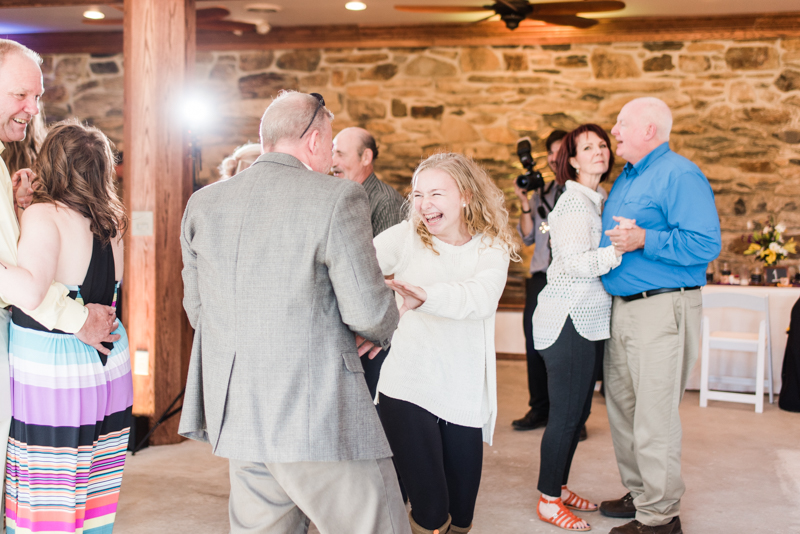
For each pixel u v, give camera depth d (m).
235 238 1.47
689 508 2.87
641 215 2.50
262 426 1.45
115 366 2.00
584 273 2.47
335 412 1.45
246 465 1.54
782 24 5.99
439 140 6.57
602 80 6.34
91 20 5.46
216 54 6.76
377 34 6.48
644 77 6.29
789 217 6.16
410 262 2.02
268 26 6.07
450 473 1.96
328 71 6.66
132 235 3.61
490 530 2.65
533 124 6.44
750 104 6.17
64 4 4.76
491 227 2.00
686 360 2.48
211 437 1.51
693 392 5.03
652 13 6.04
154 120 3.57
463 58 6.49
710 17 6.07
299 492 1.47
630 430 2.70
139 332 3.64
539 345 2.63
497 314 6.30
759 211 6.20
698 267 2.46
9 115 1.81
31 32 6.78
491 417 2.04
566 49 6.37
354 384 1.50
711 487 3.12
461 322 1.95
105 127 6.89
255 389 1.45
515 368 5.89
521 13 4.91
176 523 2.69
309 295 1.44
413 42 6.47
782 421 4.25
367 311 1.44
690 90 6.23
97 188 1.94
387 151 6.64
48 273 1.74
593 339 2.57
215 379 1.50
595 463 3.45
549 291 2.61
